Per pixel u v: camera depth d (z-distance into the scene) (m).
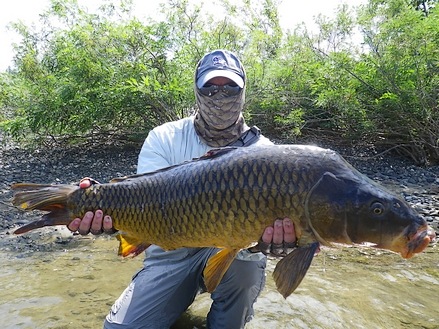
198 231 0.88
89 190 0.95
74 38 4.57
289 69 4.34
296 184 0.81
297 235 0.83
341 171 0.82
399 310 1.41
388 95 3.61
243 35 4.36
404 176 3.42
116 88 4.20
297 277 0.80
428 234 0.80
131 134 4.77
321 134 4.57
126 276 1.69
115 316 1.16
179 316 1.23
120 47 4.43
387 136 4.20
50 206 0.96
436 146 3.71
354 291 1.54
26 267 1.80
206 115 1.18
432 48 3.56
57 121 4.72
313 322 1.34
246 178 0.83
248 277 1.14
